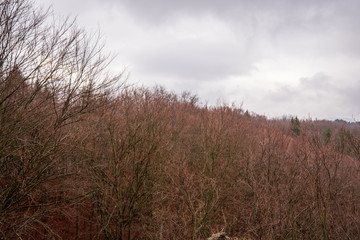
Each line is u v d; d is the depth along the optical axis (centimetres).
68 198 908
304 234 1006
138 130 1034
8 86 698
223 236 729
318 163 940
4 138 689
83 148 869
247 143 1411
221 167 1234
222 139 1300
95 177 962
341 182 991
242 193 1225
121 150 1007
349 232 973
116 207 972
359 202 1002
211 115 1420
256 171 1201
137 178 994
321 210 938
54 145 780
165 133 1145
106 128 988
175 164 1087
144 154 1016
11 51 712
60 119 806
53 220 976
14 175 738
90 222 1013
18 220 768
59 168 834
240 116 1546
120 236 982
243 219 1077
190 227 935
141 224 1085
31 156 751
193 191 1004
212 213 1014
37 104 780
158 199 1013
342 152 948
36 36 768
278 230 962
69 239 927
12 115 727
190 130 1497
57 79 804
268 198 1008
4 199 704
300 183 1055
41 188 840
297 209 1059
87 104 845
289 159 1116
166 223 949
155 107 1157
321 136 984
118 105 1055
